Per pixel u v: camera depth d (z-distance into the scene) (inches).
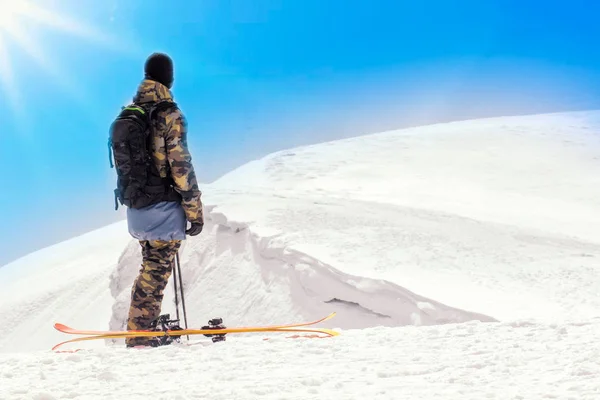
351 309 641.0
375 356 145.0
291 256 752.3
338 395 107.3
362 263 694.5
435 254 730.8
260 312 738.8
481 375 119.9
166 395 109.3
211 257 934.4
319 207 1015.6
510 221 1103.0
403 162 1838.1
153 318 200.7
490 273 662.5
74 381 124.6
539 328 170.7
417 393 107.1
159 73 202.8
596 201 1328.7
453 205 1284.4
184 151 197.6
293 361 142.6
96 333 181.5
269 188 1285.7
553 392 101.7
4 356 162.2
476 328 179.3
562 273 662.5
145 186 198.4
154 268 203.6
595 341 143.6
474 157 1847.9
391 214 979.3
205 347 166.6
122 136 195.5
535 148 1913.1
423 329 184.4
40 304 1443.2
